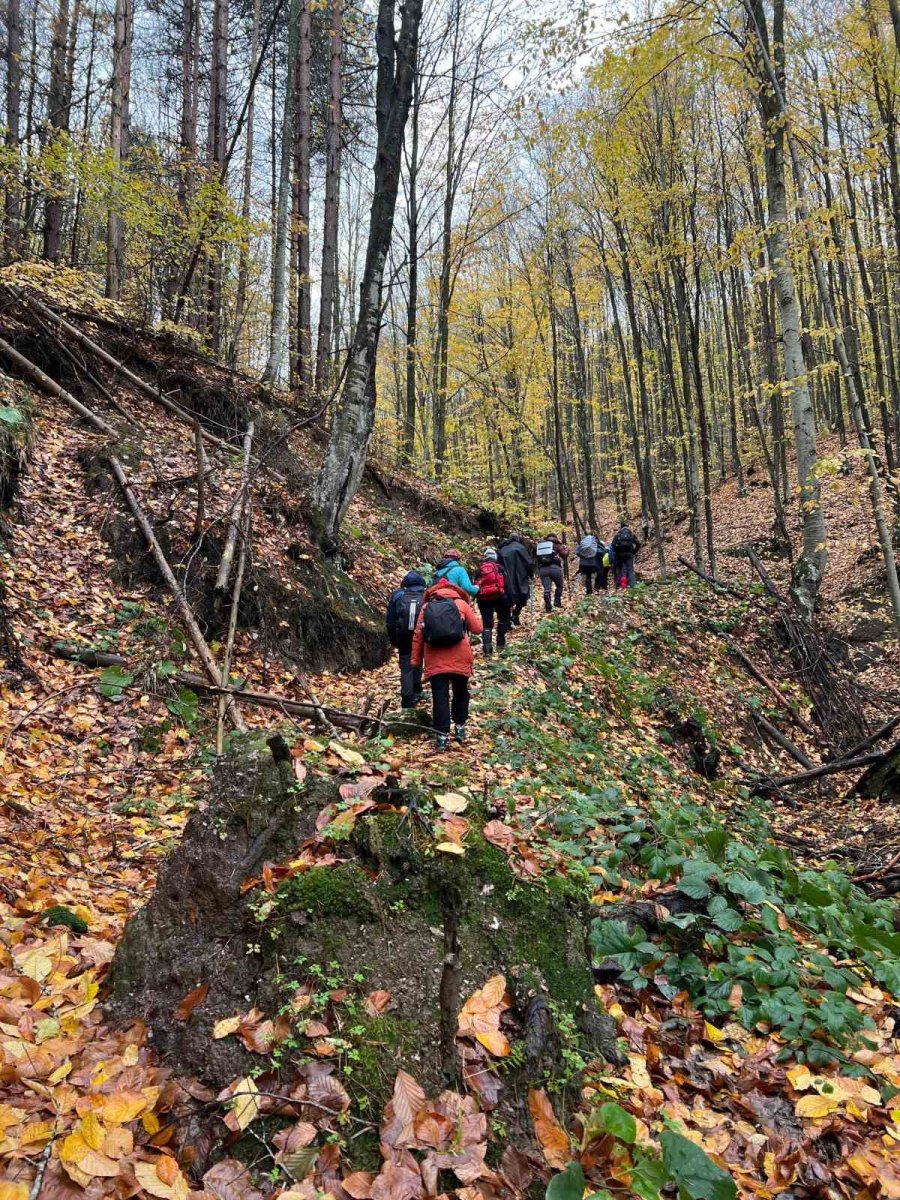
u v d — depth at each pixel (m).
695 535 16.92
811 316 21.98
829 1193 2.58
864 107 12.73
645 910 3.98
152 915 2.97
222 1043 2.48
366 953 2.67
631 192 15.61
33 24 18.17
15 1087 2.30
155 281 16.86
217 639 7.64
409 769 4.03
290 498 10.38
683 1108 2.88
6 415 7.70
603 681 9.41
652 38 9.71
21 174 10.66
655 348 24.89
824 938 4.27
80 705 6.05
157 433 9.95
